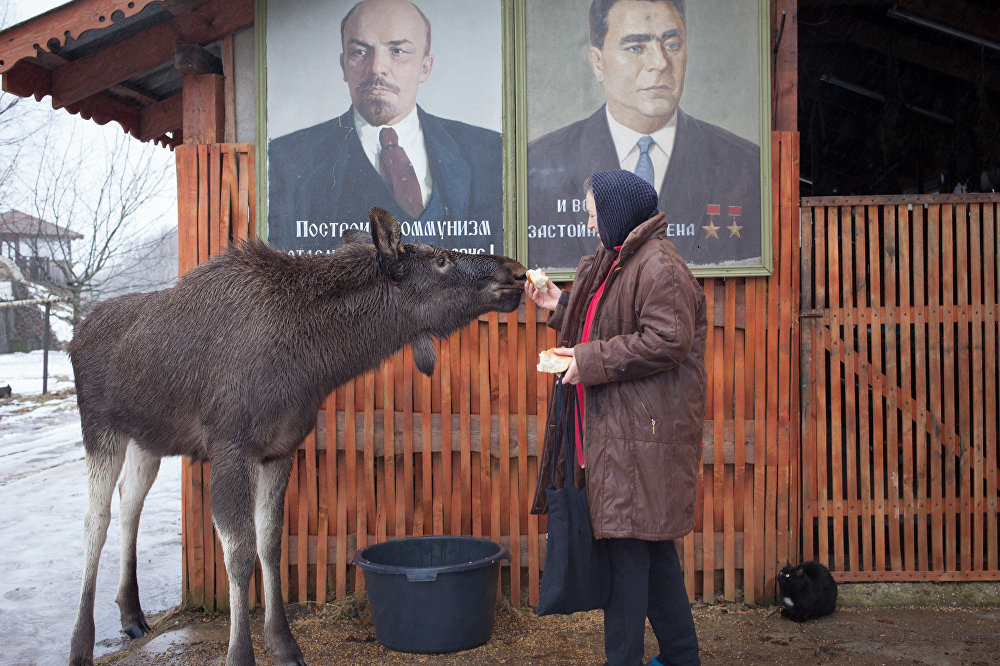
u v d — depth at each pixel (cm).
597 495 254
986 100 648
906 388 404
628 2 393
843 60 810
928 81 805
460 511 412
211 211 414
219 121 421
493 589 356
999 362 402
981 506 404
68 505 657
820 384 402
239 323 314
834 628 365
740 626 371
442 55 402
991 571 402
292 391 315
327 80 405
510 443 409
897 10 628
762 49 389
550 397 404
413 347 347
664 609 274
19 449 941
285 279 326
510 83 400
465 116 402
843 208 402
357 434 413
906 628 363
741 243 392
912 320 403
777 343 400
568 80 396
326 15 404
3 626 391
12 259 2523
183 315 325
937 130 776
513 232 401
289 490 414
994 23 584
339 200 406
